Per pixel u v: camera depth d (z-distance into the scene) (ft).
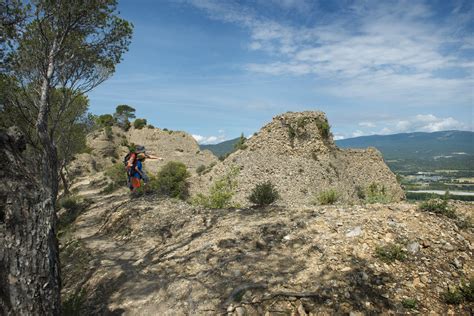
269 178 108.27
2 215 12.73
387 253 18.98
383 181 122.01
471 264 17.74
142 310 18.49
